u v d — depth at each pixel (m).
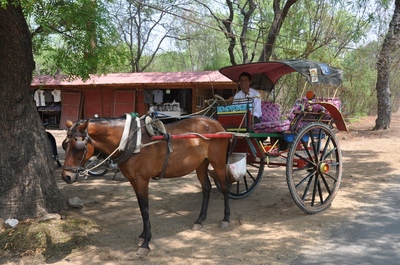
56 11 6.25
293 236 5.05
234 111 5.91
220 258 4.47
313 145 6.00
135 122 4.68
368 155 11.10
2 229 5.14
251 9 15.27
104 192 7.45
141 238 4.89
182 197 7.18
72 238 4.94
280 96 14.41
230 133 5.46
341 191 7.23
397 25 15.47
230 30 15.48
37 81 18.55
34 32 7.45
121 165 4.68
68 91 18.84
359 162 10.06
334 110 6.18
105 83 17.53
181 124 5.36
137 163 4.66
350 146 12.90
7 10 5.02
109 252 4.69
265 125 6.05
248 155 6.55
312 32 13.95
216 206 6.57
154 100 17.84
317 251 4.55
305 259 4.35
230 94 18.06
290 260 4.34
